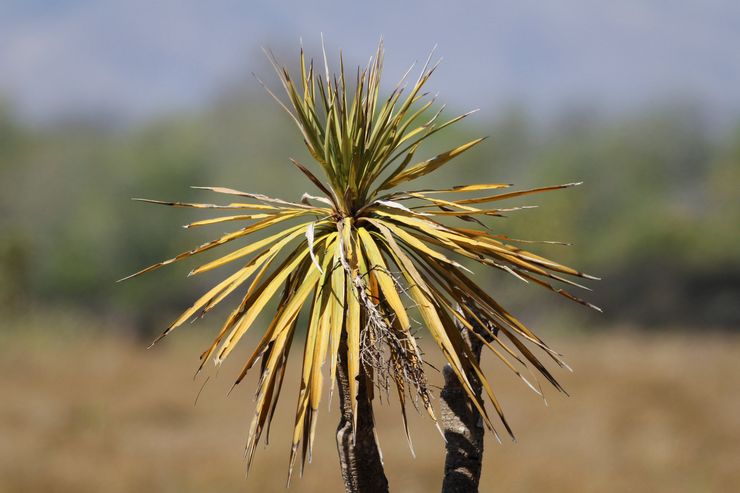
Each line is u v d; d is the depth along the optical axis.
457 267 2.79
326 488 15.47
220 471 16.20
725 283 50.62
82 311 51.25
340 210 2.92
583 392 21.95
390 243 2.70
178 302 51.34
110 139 64.31
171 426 20.41
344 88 3.00
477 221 2.88
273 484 15.61
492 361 25.56
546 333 38.03
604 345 32.53
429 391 2.53
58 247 52.34
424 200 2.96
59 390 23.25
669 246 50.84
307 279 2.68
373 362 2.53
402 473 15.88
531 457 16.95
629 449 17.56
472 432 2.99
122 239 52.09
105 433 19.16
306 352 2.56
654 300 49.69
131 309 50.97
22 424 19.36
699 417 19.47
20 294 40.09
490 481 15.95
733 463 16.67
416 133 3.01
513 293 39.00
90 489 15.44
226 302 38.81
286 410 21.81
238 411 22.00
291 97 3.00
